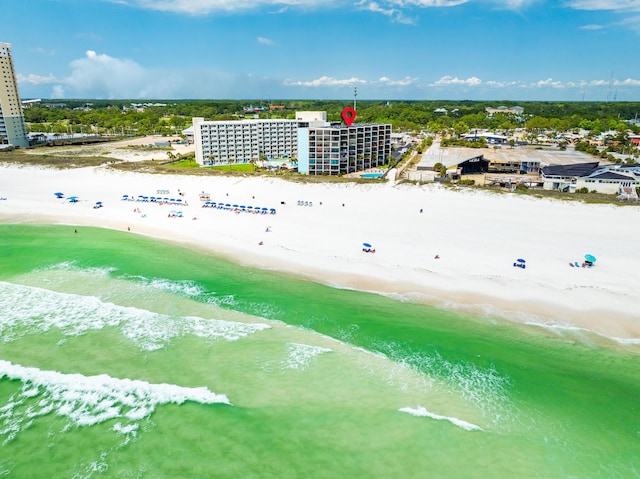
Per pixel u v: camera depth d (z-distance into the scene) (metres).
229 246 67.69
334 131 119.50
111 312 48.19
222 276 57.09
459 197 93.44
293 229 74.38
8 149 165.62
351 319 46.44
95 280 56.03
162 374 38.25
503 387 36.47
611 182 96.50
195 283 55.09
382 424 32.75
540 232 70.62
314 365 39.44
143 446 30.86
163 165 135.00
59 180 116.75
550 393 35.75
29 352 41.09
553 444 31.05
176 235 73.38
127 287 54.12
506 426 32.66
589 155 149.88
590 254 61.28
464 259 60.31
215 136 141.75
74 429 32.41
